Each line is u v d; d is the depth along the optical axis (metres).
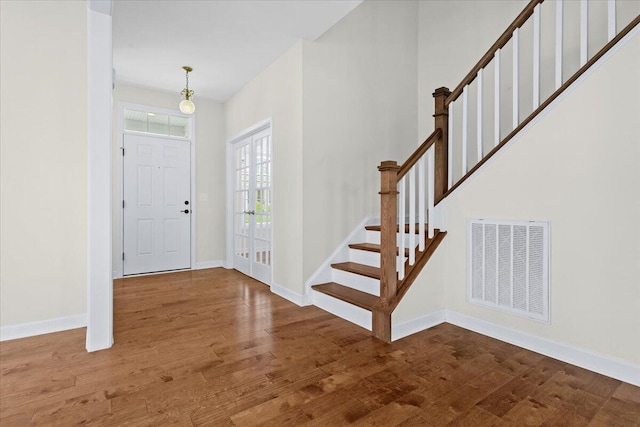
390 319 2.25
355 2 2.49
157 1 2.49
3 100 2.35
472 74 2.49
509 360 1.98
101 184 2.14
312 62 3.11
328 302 2.92
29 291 2.42
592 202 1.86
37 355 2.05
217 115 4.96
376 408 1.51
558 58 2.04
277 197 3.49
